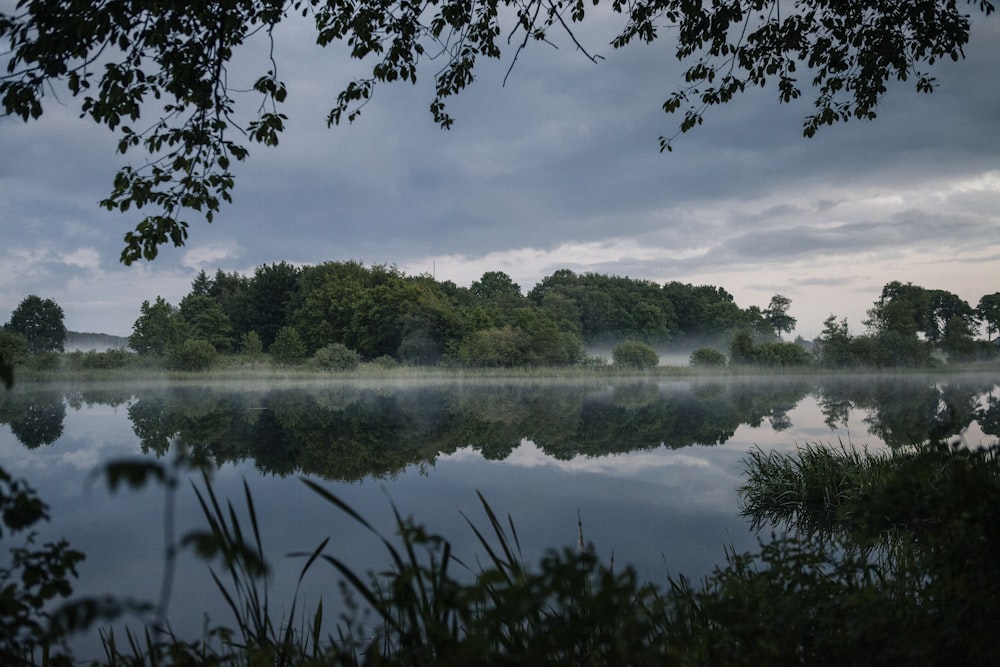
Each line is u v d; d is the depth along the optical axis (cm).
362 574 513
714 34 647
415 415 1848
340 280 5225
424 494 838
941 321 7100
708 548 584
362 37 613
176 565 550
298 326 5200
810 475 805
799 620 212
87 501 782
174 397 2553
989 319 6962
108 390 2972
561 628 146
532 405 2191
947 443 244
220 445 1273
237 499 802
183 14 436
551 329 4441
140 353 4175
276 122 504
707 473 976
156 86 469
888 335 4812
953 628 207
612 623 147
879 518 248
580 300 7725
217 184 488
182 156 473
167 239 480
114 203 473
